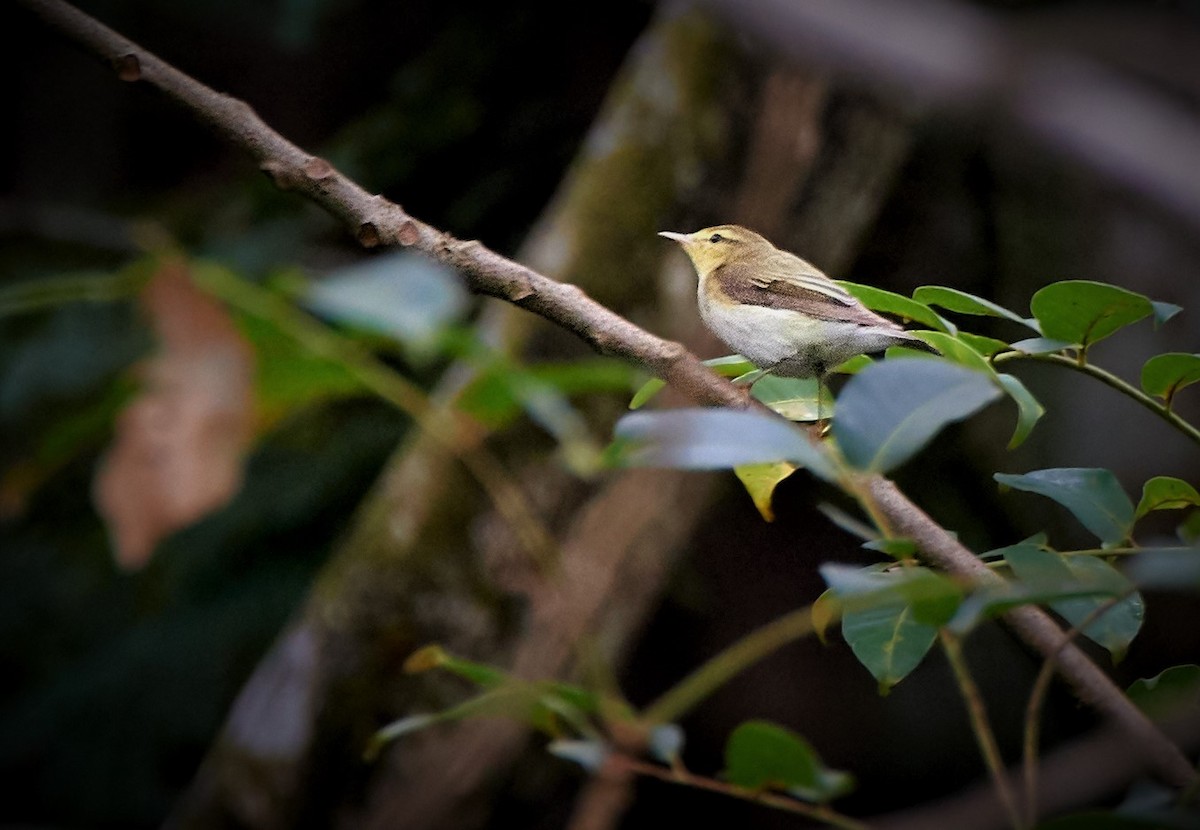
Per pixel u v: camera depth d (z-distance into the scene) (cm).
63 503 1365
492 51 1372
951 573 432
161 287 262
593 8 1354
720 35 988
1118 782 366
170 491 261
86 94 1895
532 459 936
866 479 374
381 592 930
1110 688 396
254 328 278
